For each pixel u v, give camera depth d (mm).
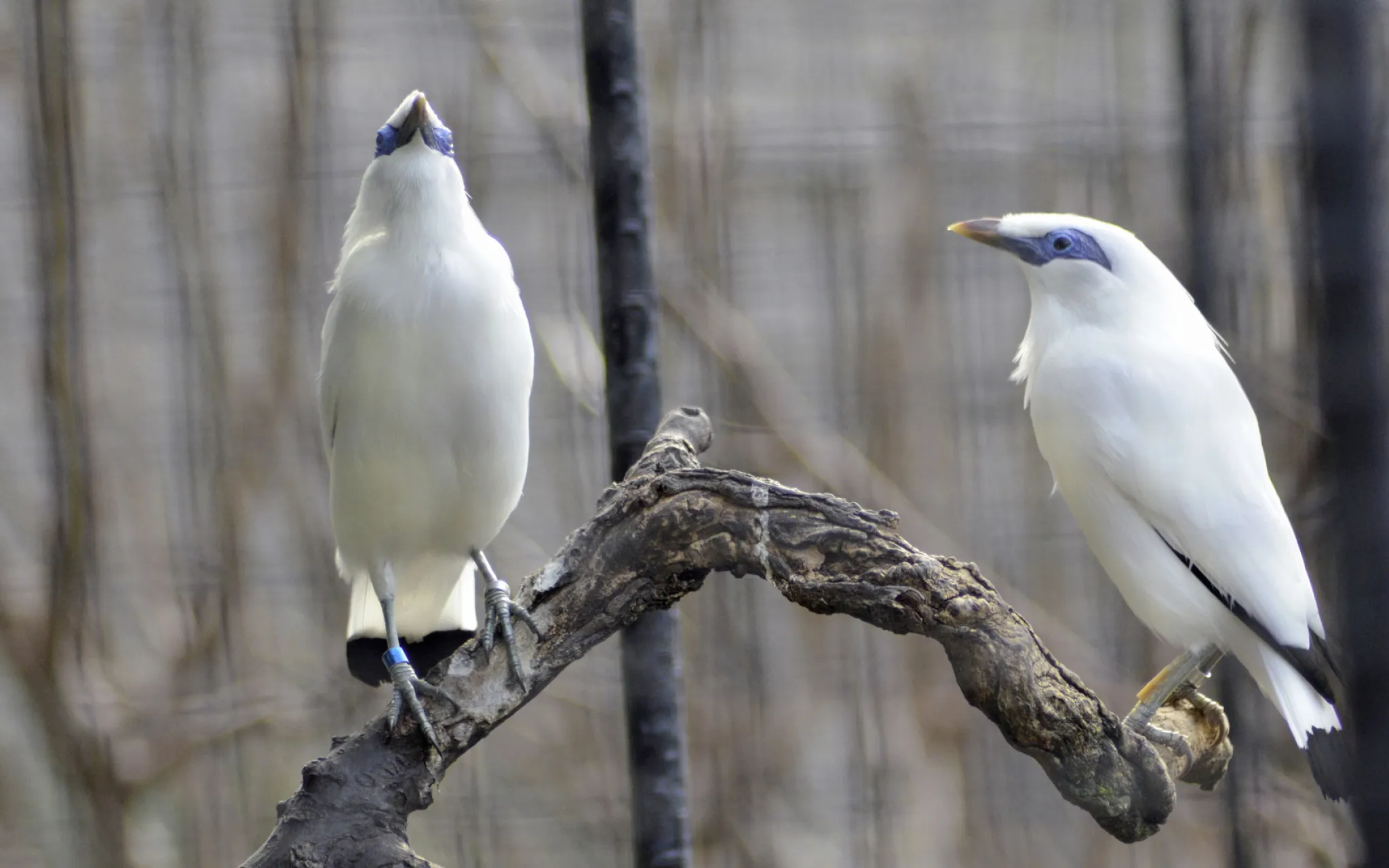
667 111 11922
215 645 11594
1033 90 12578
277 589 11711
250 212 11516
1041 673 4914
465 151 11672
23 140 11406
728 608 12062
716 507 5105
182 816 11836
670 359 12344
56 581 11062
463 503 6621
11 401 12070
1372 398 4145
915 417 12805
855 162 12609
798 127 12508
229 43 11289
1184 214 8438
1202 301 7988
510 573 12164
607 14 5727
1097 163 12289
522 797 12359
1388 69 7504
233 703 11461
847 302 12836
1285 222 9477
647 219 5773
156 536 11617
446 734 5285
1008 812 12625
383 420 6387
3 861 11406
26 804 11633
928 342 12844
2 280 12039
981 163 12656
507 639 5375
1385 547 4156
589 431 11961
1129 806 5078
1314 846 9922
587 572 5332
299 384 11656
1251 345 9641
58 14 10609
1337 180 4164
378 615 7305
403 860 5035
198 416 11500
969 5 12656
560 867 12297
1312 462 8711
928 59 12680
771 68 12516
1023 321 12891
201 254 11320
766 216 12516
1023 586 12719
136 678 11836
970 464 12891
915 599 4805
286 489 11656
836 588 4883
